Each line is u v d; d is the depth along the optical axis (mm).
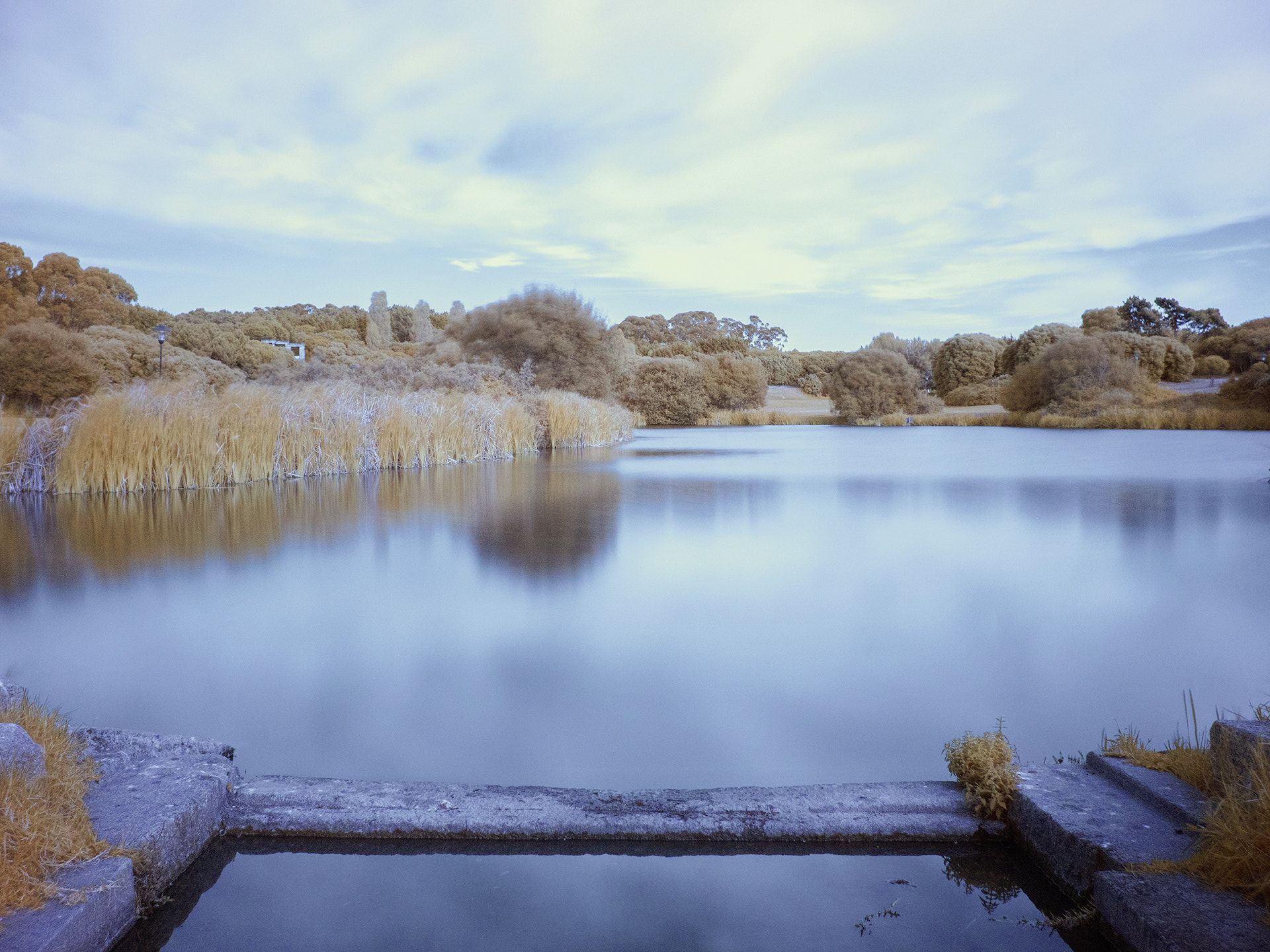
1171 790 1590
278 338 33375
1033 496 7422
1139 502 6980
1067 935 1331
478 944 1289
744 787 1741
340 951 1281
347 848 1643
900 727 2104
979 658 2664
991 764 1710
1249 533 5289
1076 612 3287
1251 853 1284
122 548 4785
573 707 2244
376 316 44188
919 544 4953
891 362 29516
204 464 8430
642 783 1806
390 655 2701
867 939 1308
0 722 1675
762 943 1292
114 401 8148
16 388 14852
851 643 2846
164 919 1397
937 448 15141
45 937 1182
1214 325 31609
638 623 3119
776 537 5215
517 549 4797
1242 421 20000
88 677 2492
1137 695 2309
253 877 1534
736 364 33750
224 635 2953
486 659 2662
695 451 14883
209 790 1676
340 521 5926
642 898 1440
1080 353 25156
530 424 14688
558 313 22000
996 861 1604
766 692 2350
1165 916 1218
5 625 3092
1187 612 3273
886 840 1660
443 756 1939
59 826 1416
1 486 7887
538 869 1553
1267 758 1431
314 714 2199
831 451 14633
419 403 12414
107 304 24250
